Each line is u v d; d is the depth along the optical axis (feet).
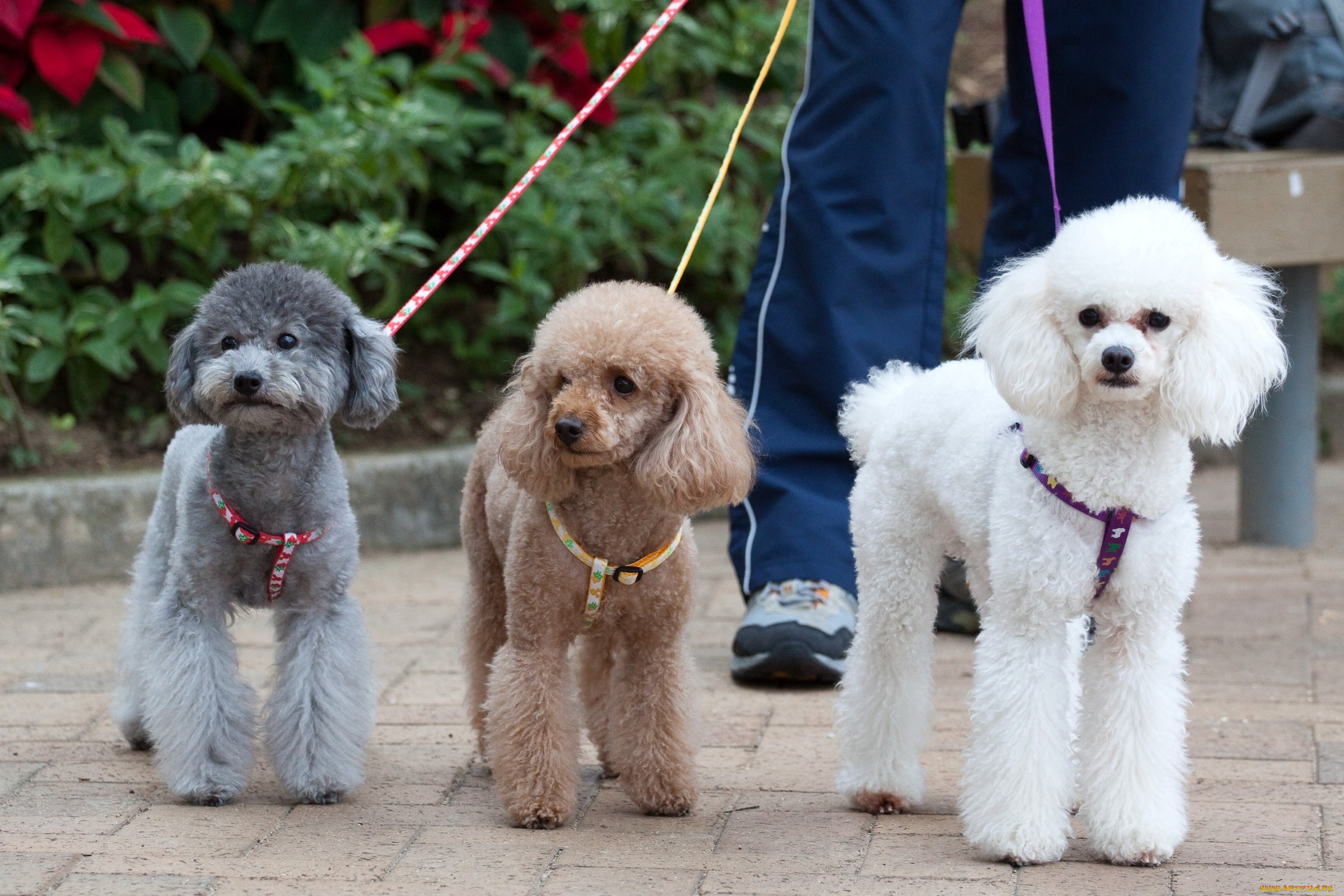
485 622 10.68
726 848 8.97
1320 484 20.95
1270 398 17.17
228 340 9.91
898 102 12.28
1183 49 12.11
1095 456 8.28
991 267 13.20
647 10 21.83
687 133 23.58
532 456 9.06
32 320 17.26
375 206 19.86
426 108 18.63
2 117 18.39
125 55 19.49
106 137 18.89
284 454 9.91
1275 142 16.61
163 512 10.93
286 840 9.17
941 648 13.74
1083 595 8.47
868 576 9.68
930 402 9.46
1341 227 15.10
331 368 10.14
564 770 9.46
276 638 10.61
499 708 9.50
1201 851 8.77
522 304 19.13
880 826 9.39
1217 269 8.37
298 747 9.99
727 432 9.23
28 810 9.77
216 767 9.98
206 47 19.94
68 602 15.87
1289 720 11.36
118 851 8.94
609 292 9.32
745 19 22.94
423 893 8.21
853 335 12.55
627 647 9.91
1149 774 8.55
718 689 12.57
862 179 12.45
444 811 9.78
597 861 8.74
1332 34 15.94
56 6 18.42
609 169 19.98
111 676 13.21
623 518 9.25
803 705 12.09
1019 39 12.57
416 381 20.20
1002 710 8.55
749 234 21.17
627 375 8.92
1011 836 8.50
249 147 20.27
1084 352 8.17
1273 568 16.39
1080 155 12.50
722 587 16.37
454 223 21.35
